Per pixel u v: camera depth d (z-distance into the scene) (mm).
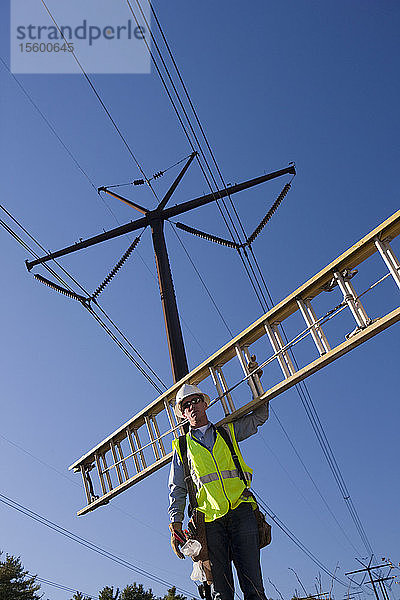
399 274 4848
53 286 11930
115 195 12328
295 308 5574
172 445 5031
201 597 4816
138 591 41875
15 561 34500
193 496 4766
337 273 5191
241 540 4414
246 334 5750
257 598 4199
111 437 7137
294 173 12070
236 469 4660
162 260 10945
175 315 10062
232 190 11867
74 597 40156
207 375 6203
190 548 4371
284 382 5230
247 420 5285
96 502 7145
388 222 4859
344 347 4941
